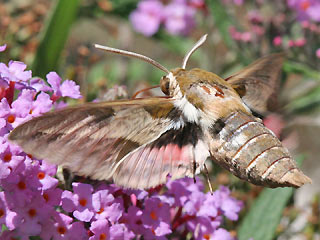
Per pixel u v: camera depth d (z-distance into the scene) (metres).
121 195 0.25
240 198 0.31
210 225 0.26
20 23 0.35
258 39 0.36
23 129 0.22
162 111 0.24
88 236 0.24
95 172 0.23
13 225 0.23
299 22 0.36
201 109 0.24
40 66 0.32
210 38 0.40
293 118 0.36
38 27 0.35
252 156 0.24
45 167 0.24
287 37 0.37
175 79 0.25
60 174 0.25
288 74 0.36
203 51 0.40
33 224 0.23
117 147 0.23
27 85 0.24
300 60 0.36
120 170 0.23
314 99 0.37
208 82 0.25
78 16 0.40
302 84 0.39
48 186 0.24
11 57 0.33
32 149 0.22
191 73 0.25
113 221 0.24
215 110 0.24
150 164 0.24
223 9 0.37
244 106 0.25
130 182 0.24
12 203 0.23
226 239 0.26
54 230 0.24
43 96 0.24
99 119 0.23
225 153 0.24
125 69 0.41
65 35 0.32
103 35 0.50
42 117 0.22
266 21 0.36
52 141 0.22
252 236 0.29
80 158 0.23
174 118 0.24
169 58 0.49
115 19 0.45
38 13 0.36
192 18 0.41
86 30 0.50
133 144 0.24
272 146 0.24
